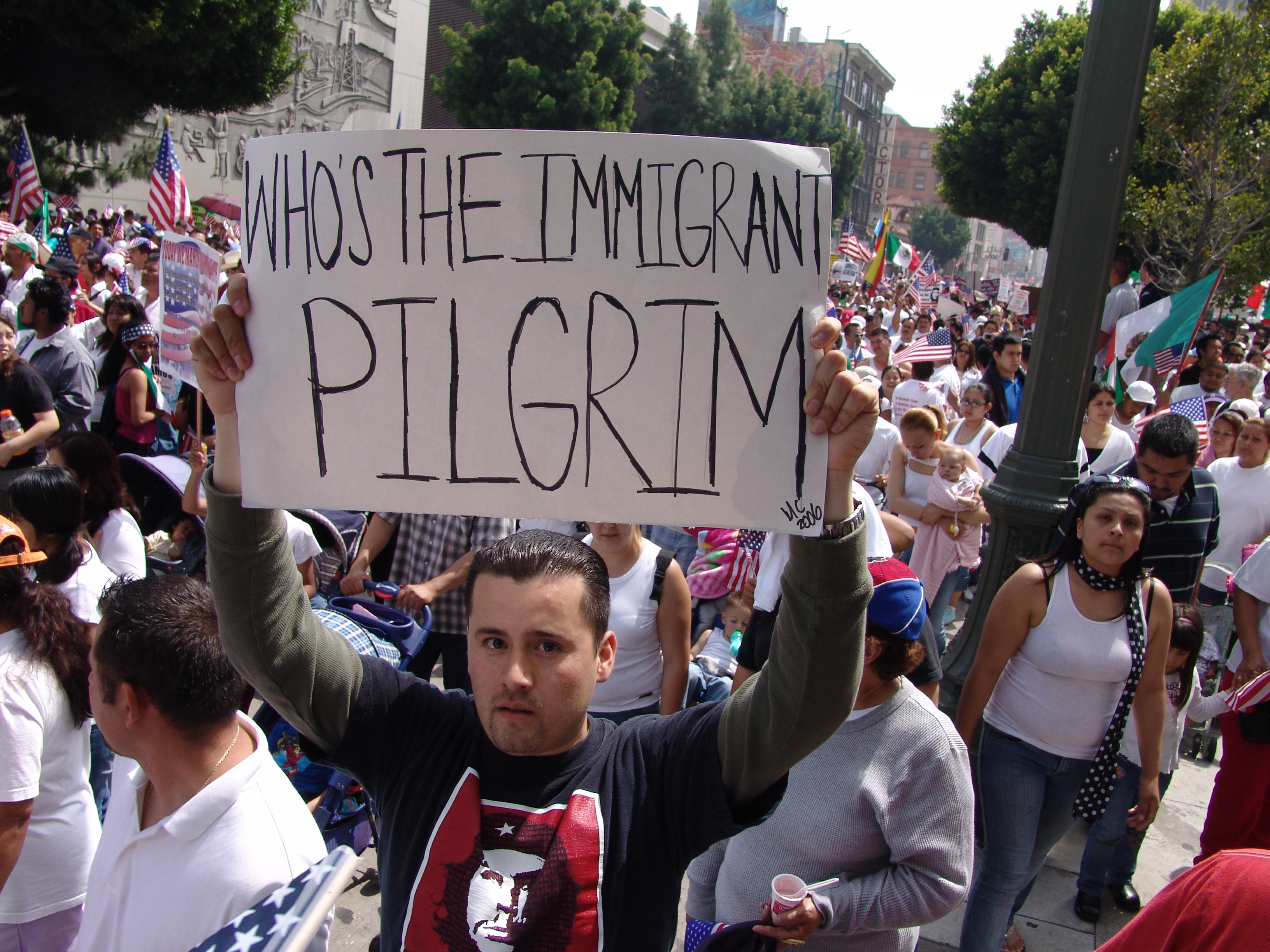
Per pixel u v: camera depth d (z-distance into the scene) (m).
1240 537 5.27
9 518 2.91
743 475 1.38
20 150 15.32
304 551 4.10
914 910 2.03
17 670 2.16
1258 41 14.79
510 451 1.43
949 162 36.75
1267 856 1.26
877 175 106.12
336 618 3.38
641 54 41.56
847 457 1.33
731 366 1.38
